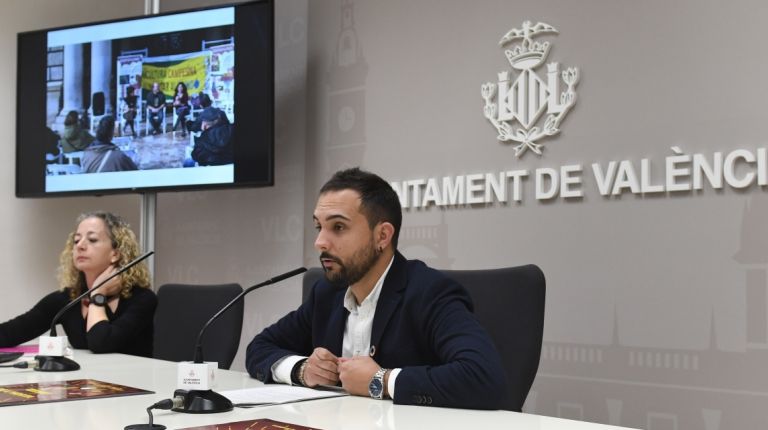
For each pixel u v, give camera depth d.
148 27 4.04
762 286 2.41
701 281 2.54
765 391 2.39
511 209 3.04
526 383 1.98
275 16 4.09
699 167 2.55
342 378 1.66
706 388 2.51
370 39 3.61
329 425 1.31
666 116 2.64
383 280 1.86
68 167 4.17
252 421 1.34
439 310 1.75
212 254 4.30
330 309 1.98
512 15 3.08
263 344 2.06
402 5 3.48
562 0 2.94
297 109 3.94
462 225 3.20
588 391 2.78
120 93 4.09
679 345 2.58
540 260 2.94
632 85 2.73
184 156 3.93
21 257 4.30
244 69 3.80
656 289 2.64
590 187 2.82
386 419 1.37
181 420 1.35
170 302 3.02
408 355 1.78
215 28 3.89
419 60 3.40
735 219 2.48
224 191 4.27
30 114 4.26
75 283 3.19
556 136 2.93
